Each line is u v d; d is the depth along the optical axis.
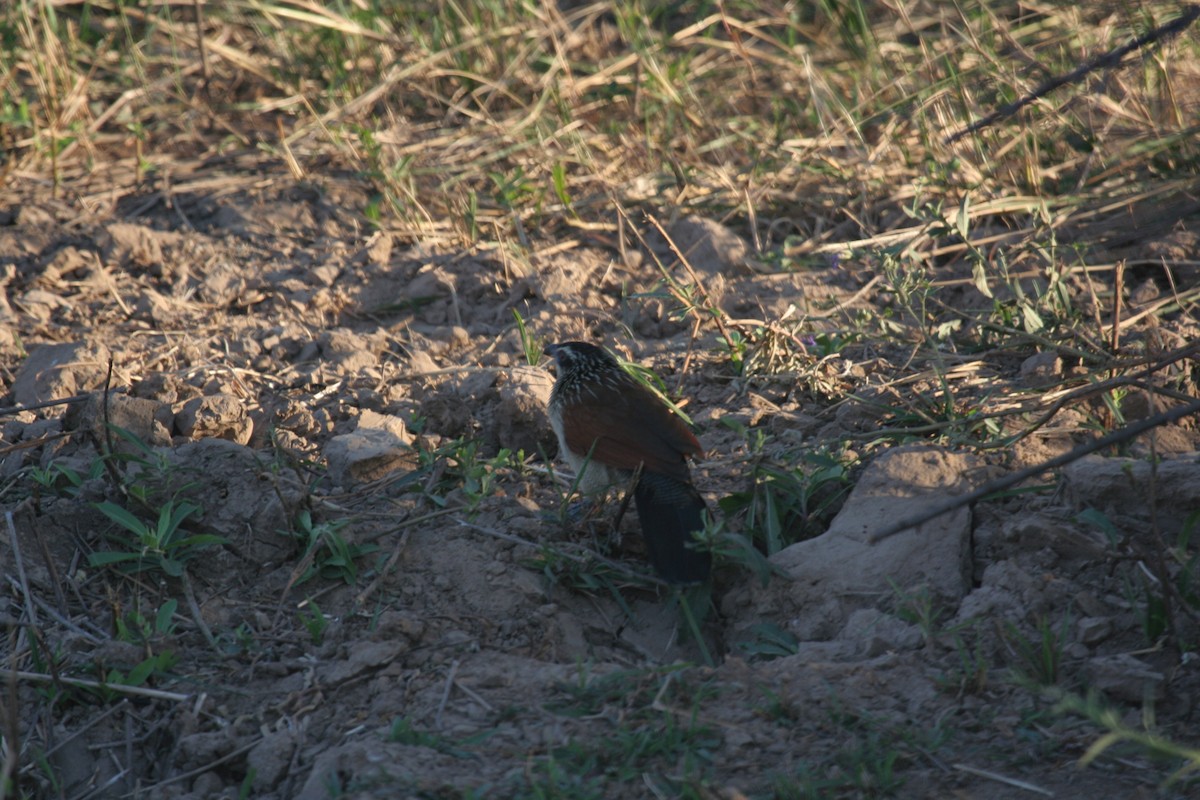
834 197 15.12
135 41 18.95
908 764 6.82
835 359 11.55
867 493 9.06
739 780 6.71
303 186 15.77
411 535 9.23
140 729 7.82
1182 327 11.55
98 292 13.70
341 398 11.41
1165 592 7.41
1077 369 10.78
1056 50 14.96
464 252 14.10
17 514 9.17
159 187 15.85
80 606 8.67
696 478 9.92
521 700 7.49
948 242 13.77
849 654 7.87
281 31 18.77
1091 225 12.97
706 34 19.45
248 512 9.21
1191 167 12.86
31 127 16.55
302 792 6.91
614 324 12.85
